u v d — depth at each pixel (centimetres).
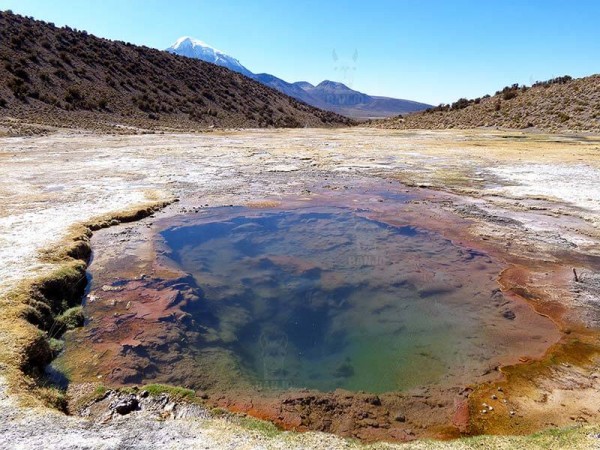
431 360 696
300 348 757
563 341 733
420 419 555
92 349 701
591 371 649
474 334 766
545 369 655
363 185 1945
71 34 5809
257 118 6462
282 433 504
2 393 520
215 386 629
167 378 641
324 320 844
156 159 2459
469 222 1390
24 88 3919
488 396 594
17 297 755
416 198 1709
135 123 4350
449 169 2273
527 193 1717
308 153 2877
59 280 856
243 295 930
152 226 1320
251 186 1888
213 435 479
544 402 579
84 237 1135
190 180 1950
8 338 632
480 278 990
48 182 1750
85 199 1509
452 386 624
